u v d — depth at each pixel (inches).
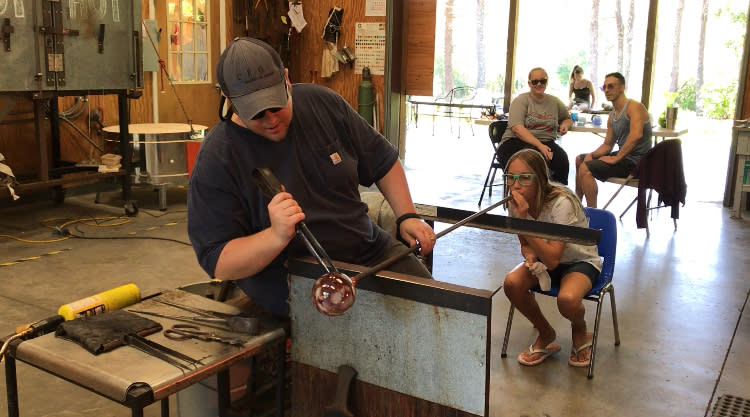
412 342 59.5
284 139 68.4
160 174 222.4
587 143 434.6
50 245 183.2
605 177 219.3
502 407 104.2
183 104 269.1
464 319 56.4
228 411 68.4
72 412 97.7
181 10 261.7
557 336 130.8
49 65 187.8
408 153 363.9
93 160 232.5
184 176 226.2
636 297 153.0
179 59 264.5
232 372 72.9
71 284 152.9
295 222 57.9
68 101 236.2
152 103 257.4
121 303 75.2
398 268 77.7
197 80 273.6
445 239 200.8
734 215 236.5
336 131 74.6
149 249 181.8
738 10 375.9
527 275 114.3
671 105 263.3
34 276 157.5
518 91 405.4
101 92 206.7
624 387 111.1
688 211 243.0
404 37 317.1
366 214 78.5
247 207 67.9
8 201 226.2
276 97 61.3
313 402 66.9
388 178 81.9
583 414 102.7
